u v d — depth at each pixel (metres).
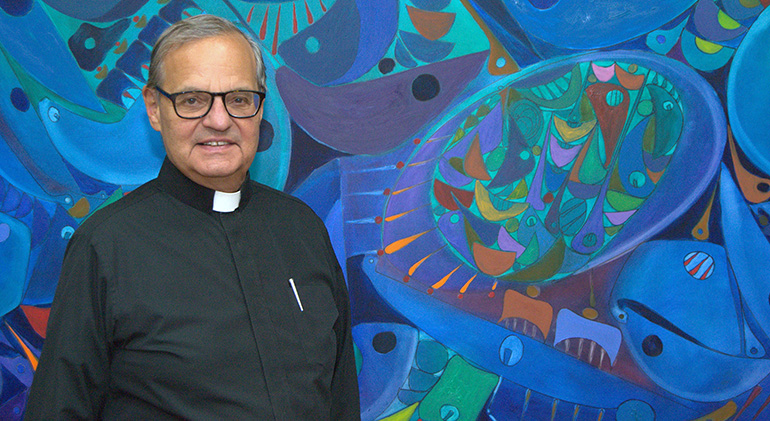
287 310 1.07
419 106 1.52
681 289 1.60
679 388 1.60
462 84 1.52
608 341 1.59
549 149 1.55
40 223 1.43
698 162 1.58
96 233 0.96
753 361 1.62
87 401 0.93
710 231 1.59
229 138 1.00
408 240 1.54
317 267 1.17
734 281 1.61
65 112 1.43
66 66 1.42
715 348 1.60
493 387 1.57
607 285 1.59
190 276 0.99
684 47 1.56
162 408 0.93
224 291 1.01
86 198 1.44
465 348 1.56
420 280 1.55
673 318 1.60
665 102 1.56
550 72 1.53
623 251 1.58
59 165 1.43
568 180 1.56
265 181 1.48
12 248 1.42
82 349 0.92
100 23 1.43
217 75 0.98
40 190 1.42
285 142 1.48
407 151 1.52
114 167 1.45
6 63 1.40
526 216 1.56
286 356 1.02
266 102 1.47
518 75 1.53
